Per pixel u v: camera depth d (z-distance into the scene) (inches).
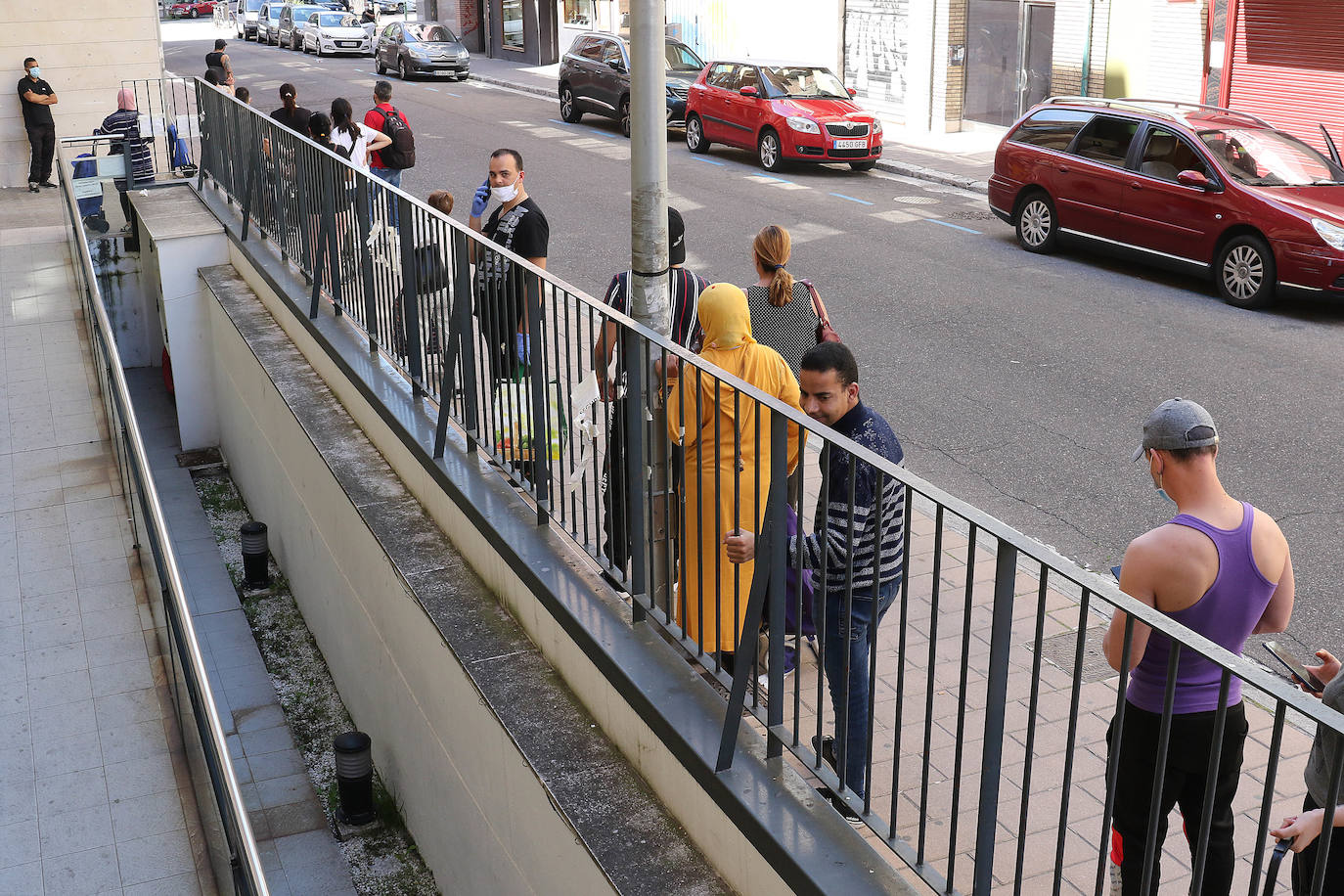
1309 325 466.3
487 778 192.1
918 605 230.8
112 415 274.1
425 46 1314.0
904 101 957.8
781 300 243.1
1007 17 880.3
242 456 425.7
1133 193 526.3
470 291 225.3
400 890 242.8
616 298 239.5
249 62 1550.2
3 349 377.4
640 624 174.9
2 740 198.1
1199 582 125.9
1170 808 133.3
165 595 177.6
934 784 169.5
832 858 126.8
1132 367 415.2
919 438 354.0
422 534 239.5
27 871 169.9
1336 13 663.8
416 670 226.7
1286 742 186.9
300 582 347.9
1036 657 101.9
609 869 147.3
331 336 309.7
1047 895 149.2
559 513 210.2
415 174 759.7
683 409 153.1
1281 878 152.6
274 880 251.6
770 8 1074.7
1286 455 339.6
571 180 746.8
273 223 394.6
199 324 459.8
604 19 1358.3
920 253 578.2
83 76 757.3
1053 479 324.8
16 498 279.9
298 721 310.3
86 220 559.8
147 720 202.5
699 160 837.2
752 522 173.6
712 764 142.6
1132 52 781.9
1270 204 475.2
